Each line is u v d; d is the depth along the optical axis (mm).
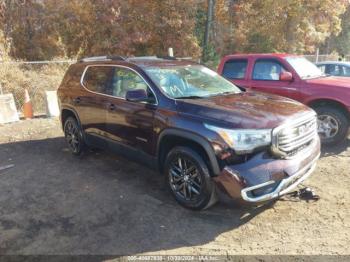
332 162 5461
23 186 4789
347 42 33250
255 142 3383
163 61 4977
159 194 4438
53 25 18344
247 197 3371
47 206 4164
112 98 4848
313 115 4023
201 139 3570
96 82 5277
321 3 22969
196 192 3805
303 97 6277
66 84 6016
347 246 3252
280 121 3523
